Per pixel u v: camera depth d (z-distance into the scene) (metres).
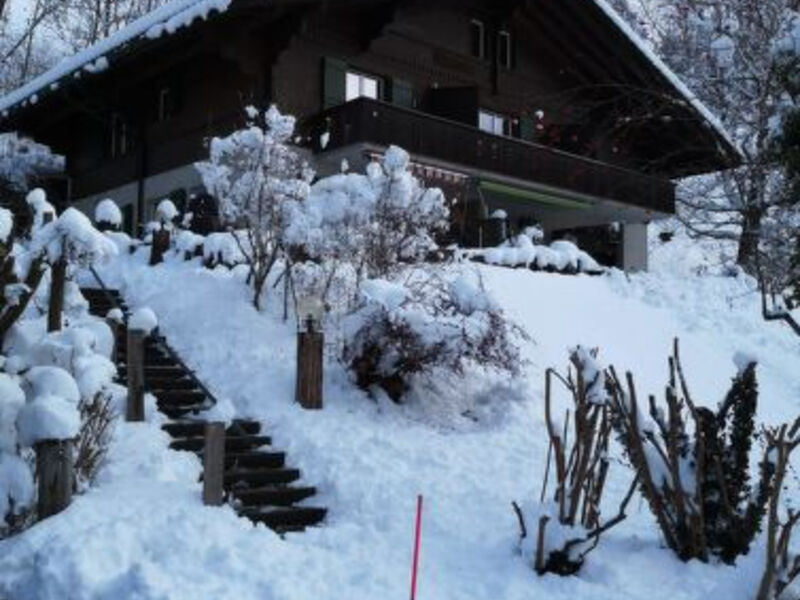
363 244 11.17
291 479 8.31
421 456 8.54
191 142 19.98
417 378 10.20
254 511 7.52
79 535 5.82
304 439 8.76
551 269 16.77
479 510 7.34
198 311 11.36
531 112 24.19
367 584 5.82
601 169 22.86
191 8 16.22
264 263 11.43
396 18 19.61
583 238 26.06
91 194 24.44
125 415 8.54
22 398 6.92
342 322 10.37
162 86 21.48
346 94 19.62
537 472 8.38
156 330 10.59
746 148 11.28
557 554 6.04
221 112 19.17
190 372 9.88
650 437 6.47
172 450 8.11
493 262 15.95
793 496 8.34
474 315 9.90
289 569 5.87
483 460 8.63
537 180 21.22
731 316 15.98
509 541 6.61
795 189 6.86
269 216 11.34
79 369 7.01
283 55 18.06
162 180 21.14
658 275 17.67
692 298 16.33
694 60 18.16
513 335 11.99
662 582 5.97
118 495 6.81
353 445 8.67
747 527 6.26
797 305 6.68
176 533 5.99
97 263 9.65
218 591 5.45
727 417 6.60
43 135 25.98
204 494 6.76
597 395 6.39
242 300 11.54
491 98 23.16
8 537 6.34
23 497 6.51
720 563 6.21
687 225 16.83
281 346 10.58
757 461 9.87
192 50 17.97
